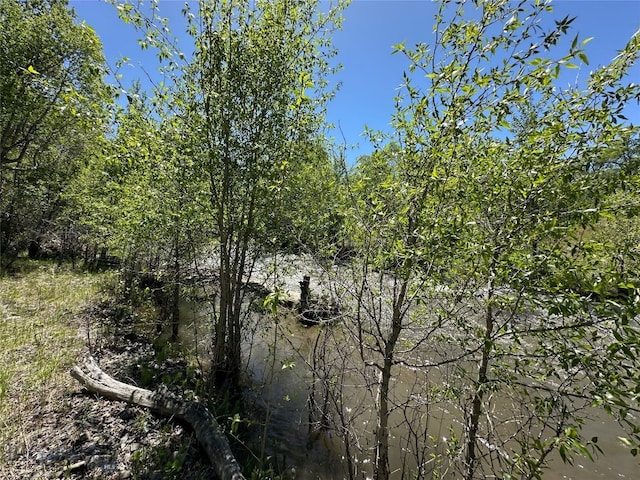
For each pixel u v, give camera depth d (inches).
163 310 383.6
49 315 369.1
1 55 575.5
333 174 206.7
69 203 657.0
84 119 187.0
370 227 137.6
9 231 754.8
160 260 371.9
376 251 144.9
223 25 228.5
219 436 190.1
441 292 132.6
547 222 108.0
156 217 276.8
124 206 321.4
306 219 248.5
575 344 112.1
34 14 635.5
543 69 99.3
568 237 121.8
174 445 193.0
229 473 166.6
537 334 119.4
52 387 231.0
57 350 285.9
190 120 230.4
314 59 256.1
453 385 156.6
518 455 129.2
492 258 116.5
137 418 209.0
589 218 104.0
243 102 239.1
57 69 629.9
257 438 226.1
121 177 276.7
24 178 756.6
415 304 149.6
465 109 118.1
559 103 118.0
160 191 268.4
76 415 206.4
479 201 123.5
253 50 234.1
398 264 131.2
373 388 248.2
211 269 324.2
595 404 97.0
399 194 128.7
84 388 235.3
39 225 791.7
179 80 232.2
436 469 170.2
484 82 104.3
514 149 127.8
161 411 213.8
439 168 122.6
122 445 188.1
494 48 109.0
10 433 181.3
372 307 145.9
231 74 232.8
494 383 133.9
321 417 224.5
